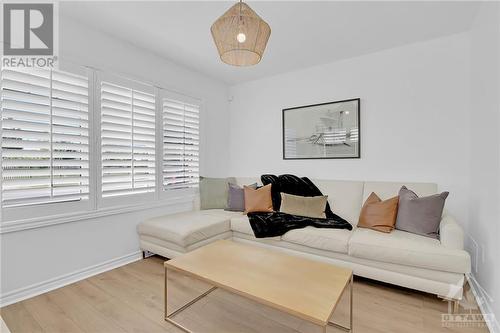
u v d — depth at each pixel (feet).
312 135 10.91
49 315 5.77
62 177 7.11
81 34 7.55
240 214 9.89
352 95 9.99
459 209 8.13
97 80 7.93
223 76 12.19
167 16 7.23
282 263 5.65
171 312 5.89
